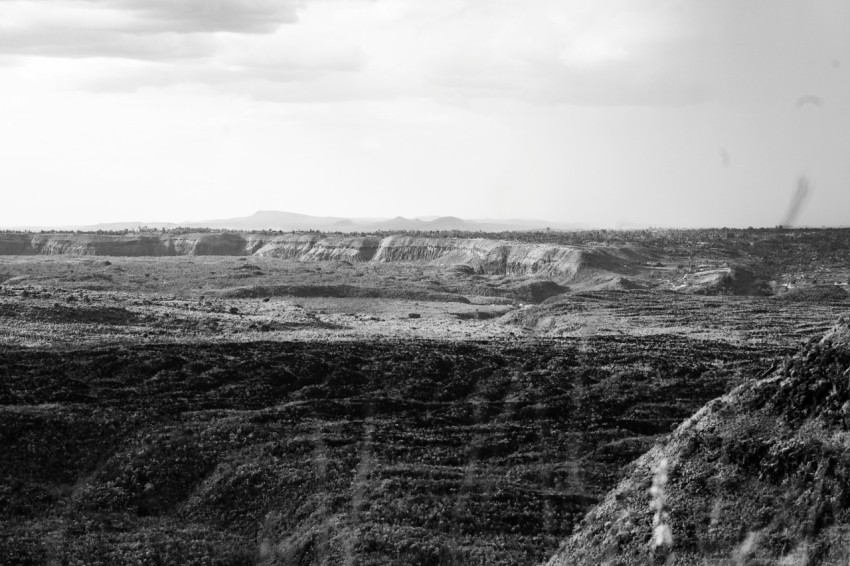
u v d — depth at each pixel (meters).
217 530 41.75
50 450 45.97
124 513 42.47
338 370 59.59
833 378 27.00
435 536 39.62
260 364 58.84
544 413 55.19
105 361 56.34
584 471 47.28
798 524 24.23
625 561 26.98
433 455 48.72
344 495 43.16
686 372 63.44
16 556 37.53
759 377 29.86
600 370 63.06
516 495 43.78
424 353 64.12
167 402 52.16
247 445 48.19
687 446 28.78
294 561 38.78
